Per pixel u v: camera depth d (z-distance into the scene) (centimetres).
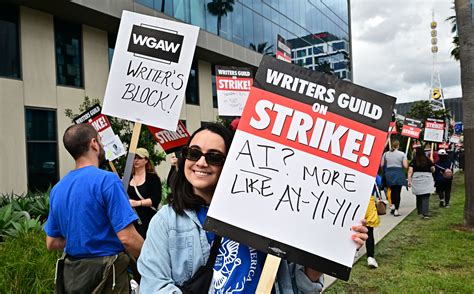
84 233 255
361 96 187
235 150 182
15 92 1159
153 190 471
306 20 3011
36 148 1216
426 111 4134
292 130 186
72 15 1297
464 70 783
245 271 175
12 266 398
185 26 364
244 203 177
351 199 181
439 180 1130
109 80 367
